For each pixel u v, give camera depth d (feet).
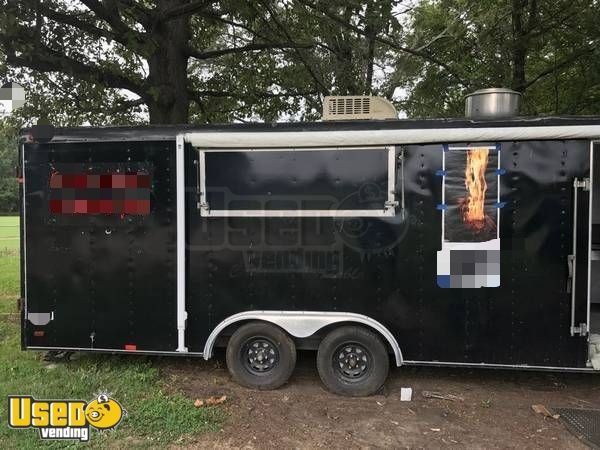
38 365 17.16
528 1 30.53
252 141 14.99
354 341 15.05
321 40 32.42
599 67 28.02
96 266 15.89
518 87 31.04
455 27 35.96
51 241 16.06
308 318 15.02
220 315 15.52
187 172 15.48
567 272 14.12
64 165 15.90
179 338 15.56
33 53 20.80
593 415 13.80
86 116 30.32
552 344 14.26
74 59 23.71
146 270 15.66
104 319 15.92
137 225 15.65
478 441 12.43
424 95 39.86
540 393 15.42
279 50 32.40
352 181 14.87
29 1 19.21
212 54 28.04
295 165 15.08
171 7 23.24
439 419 13.62
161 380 15.99
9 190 176.96
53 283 16.10
